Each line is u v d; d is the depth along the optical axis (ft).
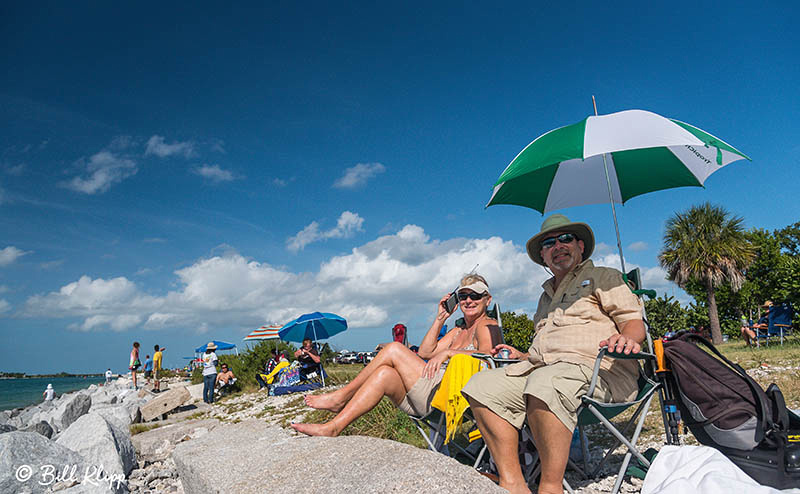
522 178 15.65
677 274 89.20
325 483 8.32
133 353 78.59
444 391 11.58
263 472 9.55
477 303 14.02
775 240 97.30
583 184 16.39
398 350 12.59
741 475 8.55
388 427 18.34
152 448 23.57
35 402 104.32
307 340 47.19
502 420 9.61
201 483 10.37
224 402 47.98
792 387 19.95
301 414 31.45
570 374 9.48
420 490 7.38
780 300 67.41
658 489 8.95
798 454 8.75
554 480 9.21
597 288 10.66
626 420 18.37
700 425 9.73
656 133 11.10
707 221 86.89
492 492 7.34
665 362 10.13
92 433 17.37
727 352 40.75
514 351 11.75
